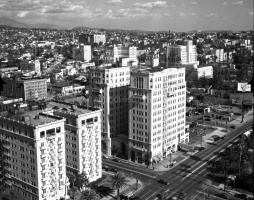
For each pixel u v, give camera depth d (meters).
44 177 180.75
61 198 190.12
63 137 187.62
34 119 189.00
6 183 198.00
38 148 176.00
